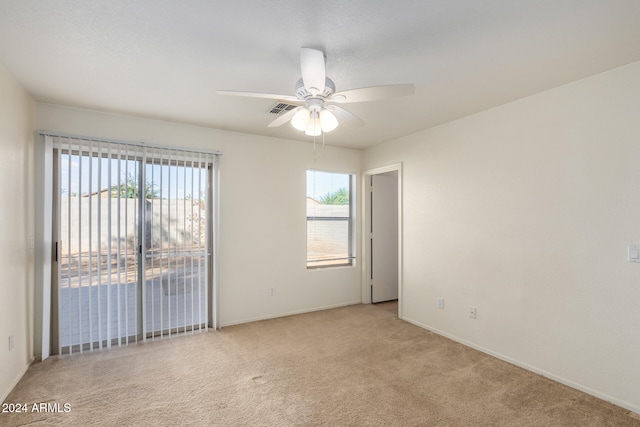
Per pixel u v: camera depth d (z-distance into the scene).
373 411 2.14
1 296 2.22
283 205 4.22
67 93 2.71
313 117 2.20
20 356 2.54
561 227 2.53
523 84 2.52
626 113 2.19
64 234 2.98
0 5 1.59
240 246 3.92
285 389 2.41
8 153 2.33
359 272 4.88
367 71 2.32
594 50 2.02
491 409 2.17
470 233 3.24
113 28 1.80
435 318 3.62
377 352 3.08
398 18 1.71
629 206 2.17
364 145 4.59
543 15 1.68
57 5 1.60
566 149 2.50
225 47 2.00
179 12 1.66
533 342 2.70
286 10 1.64
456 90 2.64
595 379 2.33
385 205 5.07
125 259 3.23
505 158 2.92
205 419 2.04
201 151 3.61
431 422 2.03
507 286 2.90
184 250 3.53
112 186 3.17
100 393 2.33
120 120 3.25
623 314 2.20
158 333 3.39
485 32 1.84
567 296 2.49
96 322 3.09
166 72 2.34
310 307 4.43
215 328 3.69
